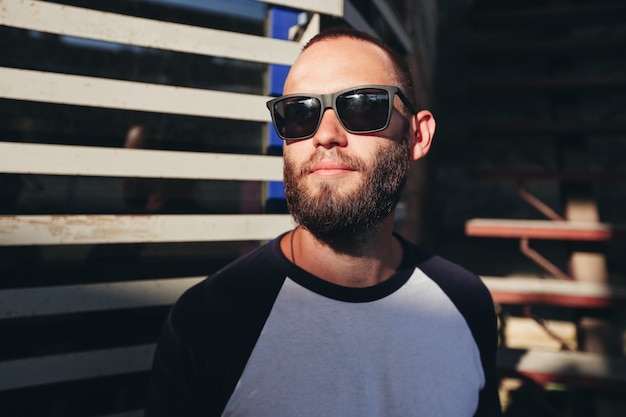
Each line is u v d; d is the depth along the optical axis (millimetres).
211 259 1429
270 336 827
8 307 1123
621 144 3600
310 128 893
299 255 970
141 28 1287
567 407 2678
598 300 2586
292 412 791
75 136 1229
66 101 1191
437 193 3930
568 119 3191
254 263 935
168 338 863
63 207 1213
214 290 879
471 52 3416
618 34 3584
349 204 868
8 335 1146
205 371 822
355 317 874
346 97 894
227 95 1411
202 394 829
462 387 916
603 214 3580
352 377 830
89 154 1219
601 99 3668
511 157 3809
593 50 3178
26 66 1169
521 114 3838
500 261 3734
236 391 800
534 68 3838
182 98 1344
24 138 1166
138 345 1306
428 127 1106
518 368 2518
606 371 2424
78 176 1232
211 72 1423
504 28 3562
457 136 3951
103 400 1268
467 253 3818
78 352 1219
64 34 1191
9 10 1124
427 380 879
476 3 3537
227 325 829
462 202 3875
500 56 3416
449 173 3934
